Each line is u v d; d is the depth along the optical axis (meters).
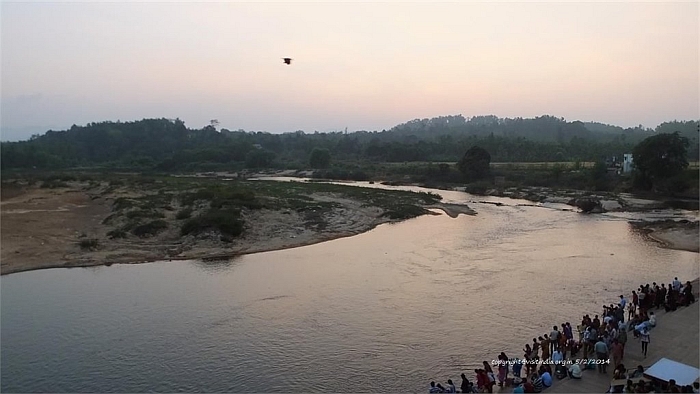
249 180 125.69
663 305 29.86
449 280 39.59
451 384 21.33
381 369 25.02
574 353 24.47
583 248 50.66
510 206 85.19
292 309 33.44
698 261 44.38
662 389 18.67
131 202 68.62
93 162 164.12
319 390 23.16
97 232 55.53
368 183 129.00
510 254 48.28
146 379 24.33
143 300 35.38
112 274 42.22
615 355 22.22
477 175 121.44
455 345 27.52
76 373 24.92
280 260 47.03
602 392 20.30
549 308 32.81
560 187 106.31
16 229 54.44
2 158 129.38
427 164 152.25
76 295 36.56
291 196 82.38
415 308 33.31
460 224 66.94
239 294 36.66
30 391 23.22
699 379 18.75
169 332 29.75
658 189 92.56
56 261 45.53
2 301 35.19
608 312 27.66
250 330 30.02
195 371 25.06
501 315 31.73
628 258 45.97
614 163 129.12
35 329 30.23
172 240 53.25
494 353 26.48
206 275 41.88
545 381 20.88
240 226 55.53
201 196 70.69
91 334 29.48
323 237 57.25
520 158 162.62
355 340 28.39
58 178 99.88
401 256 48.09
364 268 43.81
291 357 26.45
